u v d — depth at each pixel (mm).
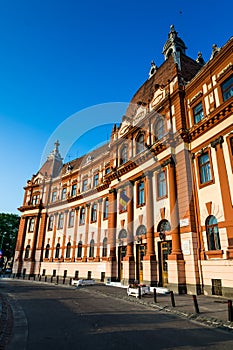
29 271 32219
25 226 36281
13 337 5977
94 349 5098
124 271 18984
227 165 13656
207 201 14523
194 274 13852
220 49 15438
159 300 11758
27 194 38250
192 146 16391
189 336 6309
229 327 7137
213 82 15750
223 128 14227
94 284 20859
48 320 7906
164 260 16562
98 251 24359
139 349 5199
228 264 12352
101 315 8680
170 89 19078
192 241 14469
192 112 17109
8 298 13211
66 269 28016
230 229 12680
